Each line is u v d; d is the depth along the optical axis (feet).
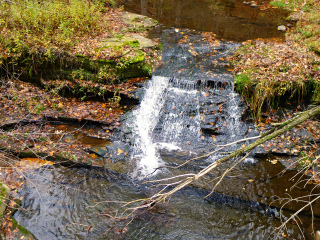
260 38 31.91
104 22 30.86
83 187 17.54
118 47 26.11
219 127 22.47
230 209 16.61
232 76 24.71
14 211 15.42
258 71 24.66
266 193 17.61
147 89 24.75
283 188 17.98
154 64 26.50
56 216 15.56
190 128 22.72
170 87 24.62
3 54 24.47
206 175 18.86
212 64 26.73
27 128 21.31
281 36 32.60
